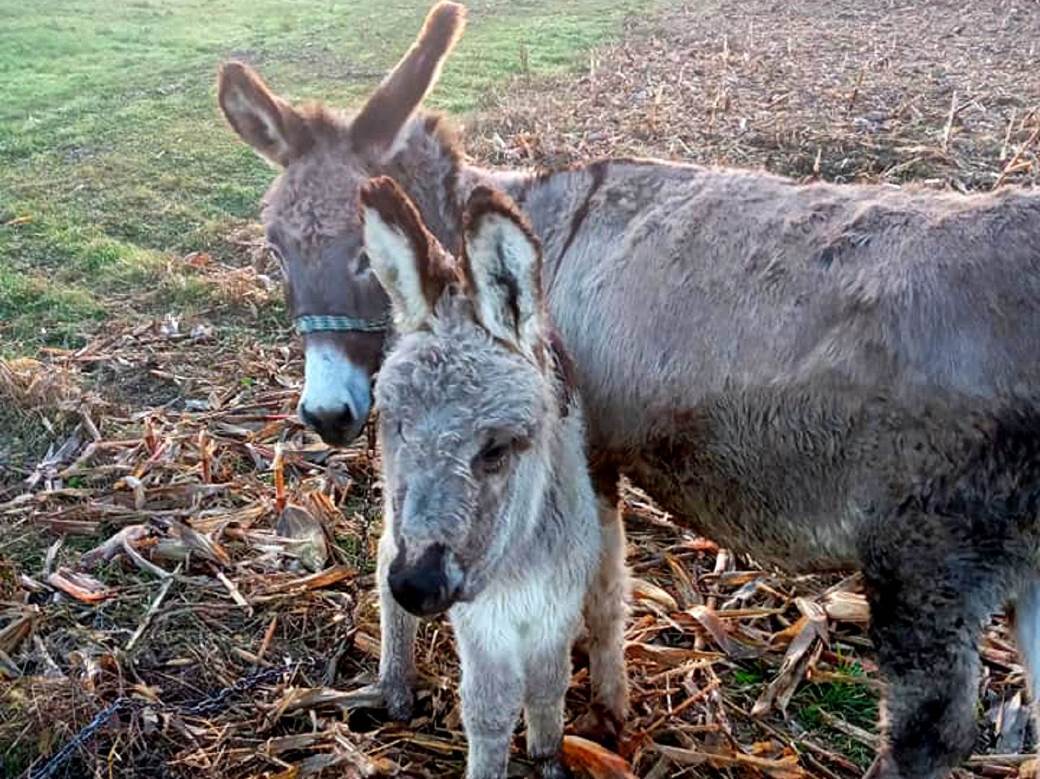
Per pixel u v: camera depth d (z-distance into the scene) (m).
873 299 1.13
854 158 3.49
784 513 1.22
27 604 1.72
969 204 1.17
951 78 4.43
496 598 1.19
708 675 1.60
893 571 1.15
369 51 5.61
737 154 3.55
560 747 1.39
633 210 1.35
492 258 1.02
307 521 1.91
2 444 2.19
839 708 1.56
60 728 1.47
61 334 2.68
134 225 3.37
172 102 4.69
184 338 2.65
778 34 5.59
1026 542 1.11
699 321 1.24
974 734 1.18
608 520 1.40
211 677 1.61
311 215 1.41
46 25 6.25
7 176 3.80
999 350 1.08
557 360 1.20
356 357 1.45
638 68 4.87
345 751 1.43
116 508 1.94
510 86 4.59
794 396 1.16
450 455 1.01
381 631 1.58
